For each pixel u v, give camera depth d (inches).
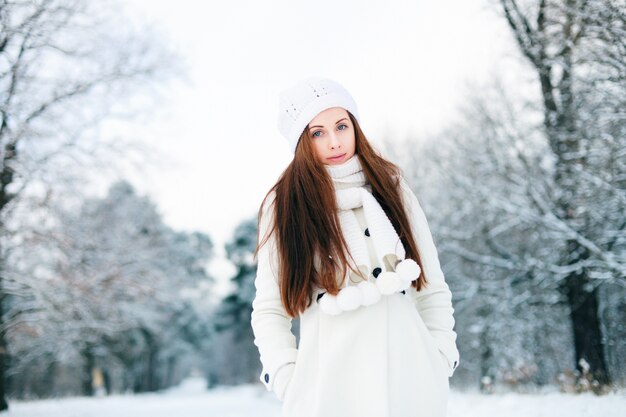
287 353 69.4
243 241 1656.0
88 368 1160.2
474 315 600.7
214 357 2743.6
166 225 1573.6
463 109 454.3
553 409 221.0
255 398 928.9
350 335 66.6
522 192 403.2
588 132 321.1
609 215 335.9
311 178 72.8
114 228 690.8
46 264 506.0
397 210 74.9
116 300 625.6
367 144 78.6
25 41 418.6
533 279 452.8
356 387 65.2
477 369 645.9
